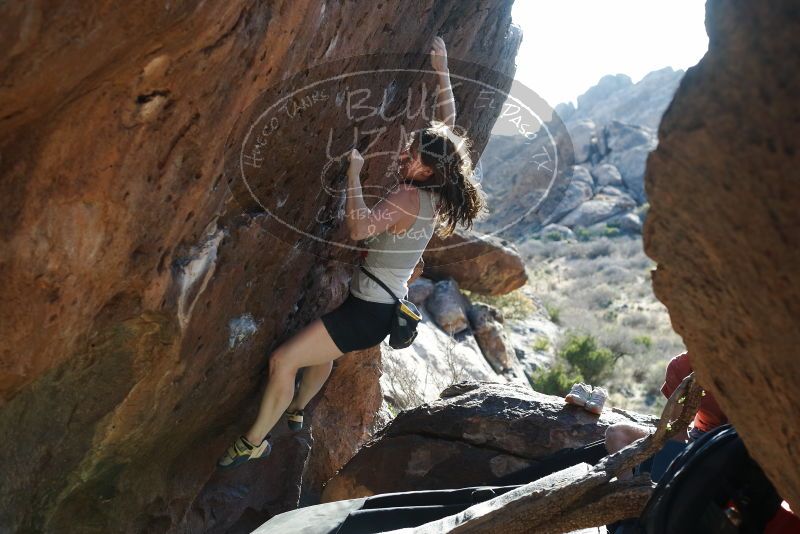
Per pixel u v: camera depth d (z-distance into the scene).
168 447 3.37
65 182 1.97
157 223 2.29
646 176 1.28
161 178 2.19
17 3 1.47
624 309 32.44
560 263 43.41
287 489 4.71
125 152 2.03
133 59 1.80
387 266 3.21
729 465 1.93
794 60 0.98
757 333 1.26
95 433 2.71
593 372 15.30
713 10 1.09
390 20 2.91
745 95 1.06
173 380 2.85
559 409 4.24
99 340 2.48
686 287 1.37
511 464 4.07
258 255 3.01
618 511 2.20
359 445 5.50
